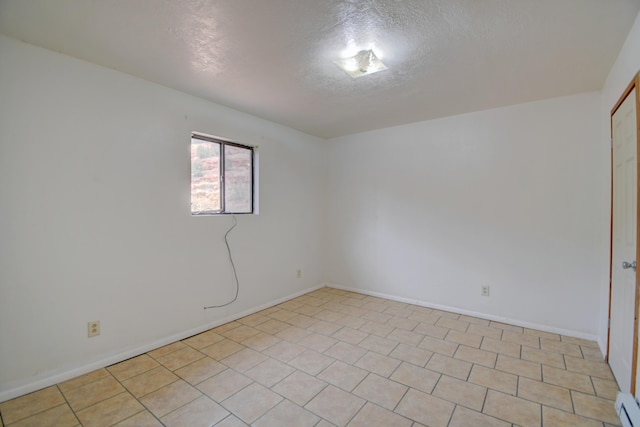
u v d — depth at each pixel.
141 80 2.48
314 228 4.38
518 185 3.10
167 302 2.69
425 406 1.85
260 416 1.77
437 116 3.48
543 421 1.71
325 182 4.56
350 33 1.82
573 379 2.12
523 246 3.09
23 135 1.96
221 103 3.04
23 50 1.95
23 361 1.96
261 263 3.59
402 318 3.30
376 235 4.10
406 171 3.82
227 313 3.20
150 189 2.56
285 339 2.79
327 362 2.37
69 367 2.14
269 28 1.77
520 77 2.43
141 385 2.07
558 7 1.57
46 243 2.05
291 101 2.98
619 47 1.96
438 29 1.77
